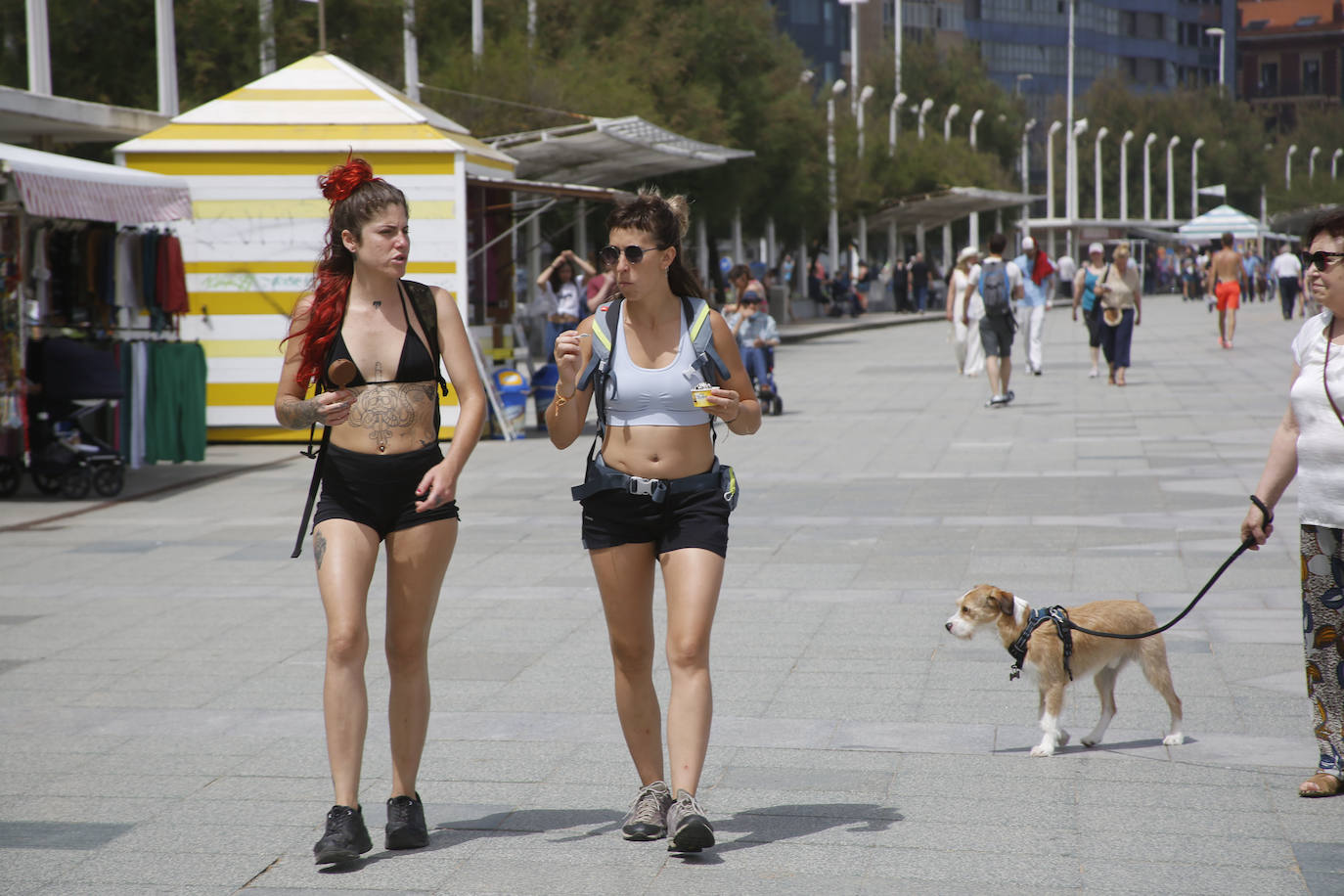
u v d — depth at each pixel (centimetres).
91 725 752
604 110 3281
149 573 1169
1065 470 1602
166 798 636
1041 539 1209
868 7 12812
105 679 843
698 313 575
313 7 2984
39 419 1567
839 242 7144
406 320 574
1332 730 609
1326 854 544
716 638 910
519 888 526
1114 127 11631
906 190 6506
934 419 2170
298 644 922
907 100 9300
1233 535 1198
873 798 618
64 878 543
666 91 3775
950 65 9644
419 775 664
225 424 2056
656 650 882
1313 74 16312
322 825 600
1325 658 606
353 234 565
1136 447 1773
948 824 585
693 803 550
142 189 1584
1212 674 798
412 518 566
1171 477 1523
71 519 1455
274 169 1992
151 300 1742
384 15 3084
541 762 679
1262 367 2958
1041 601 980
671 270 580
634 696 586
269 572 1166
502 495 1544
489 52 3241
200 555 1250
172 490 1653
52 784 658
